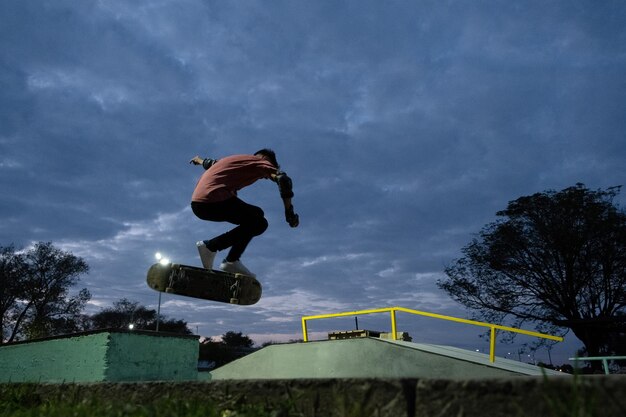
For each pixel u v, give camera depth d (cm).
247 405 216
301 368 804
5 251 3731
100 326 6281
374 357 725
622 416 146
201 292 384
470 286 2738
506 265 2650
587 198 2555
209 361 4931
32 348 541
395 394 184
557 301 2509
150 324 6644
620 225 2405
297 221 393
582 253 2489
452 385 175
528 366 793
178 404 221
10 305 3659
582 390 153
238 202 377
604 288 2445
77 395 282
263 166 381
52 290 3791
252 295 398
